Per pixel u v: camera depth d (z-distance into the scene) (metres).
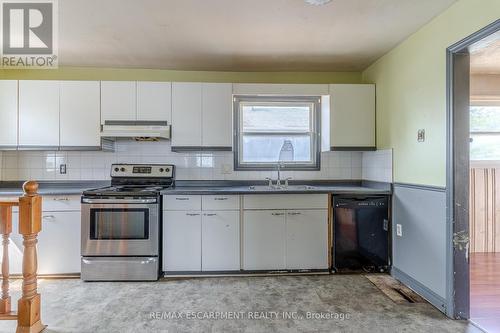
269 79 3.83
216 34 2.76
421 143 2.64
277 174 3.80
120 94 3.37
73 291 2.77
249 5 2.25
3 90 3.29
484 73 3.97
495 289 2.85
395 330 2.12
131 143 3.72
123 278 3.01
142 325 2.18
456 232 2.25
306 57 3.35
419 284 2.68
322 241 3.18
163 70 3.75
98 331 2.11
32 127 3.30
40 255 3.08
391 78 3.15
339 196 3.18
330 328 2.14
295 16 2.43
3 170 3.60
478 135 4.13
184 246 3.12
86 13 2.37
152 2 2.21
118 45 3.01
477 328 2.14
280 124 3.84
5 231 2.12
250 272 3.16
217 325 2.18
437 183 2.44
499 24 1.84
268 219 3.16
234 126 3.77
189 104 3.42
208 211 3.13
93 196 3.02
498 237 4.13
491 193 4.13
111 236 3.02
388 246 3.20
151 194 3.04
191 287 2.86
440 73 2.39
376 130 3.50
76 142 3.33
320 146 3.83
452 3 2.23
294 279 3.04
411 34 2.77
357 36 2.81
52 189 3.37
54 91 3.32
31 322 2.04
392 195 3.16
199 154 3.75
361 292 2.73
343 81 3.88
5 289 2.12
